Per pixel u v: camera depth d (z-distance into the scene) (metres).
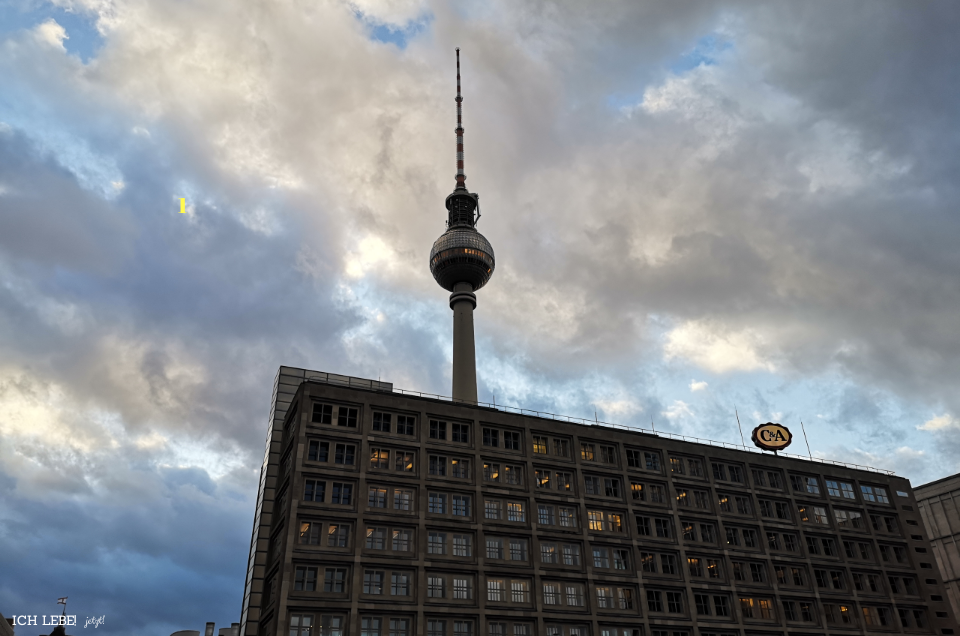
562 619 71.56
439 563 68.88
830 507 95.12
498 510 75.31
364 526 68.06
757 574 85.25
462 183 148.88
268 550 72.50
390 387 91.88
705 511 86.00
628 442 86.81
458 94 163.88
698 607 79.56
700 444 91.31
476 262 132.88
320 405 72.88
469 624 67.88
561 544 76.31
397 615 65.31
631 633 74.44
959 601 108.50
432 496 72.75
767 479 93.56
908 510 100.88
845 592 88.81
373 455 72.62
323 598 63.38
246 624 70.00
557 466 80.94
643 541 80.38
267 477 79.19
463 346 126.38
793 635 82.25
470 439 78.25
